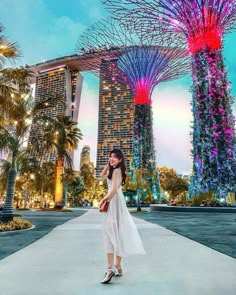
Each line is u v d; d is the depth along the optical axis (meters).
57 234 8.61
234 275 3.64
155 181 50.06
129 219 3.72
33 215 22.66
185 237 7.91
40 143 12.05
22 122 11.84
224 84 27.41
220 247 6.07
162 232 9.22
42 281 3.36
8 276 3.60
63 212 29.91
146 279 3.45
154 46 36.12
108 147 165.50
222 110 26.83
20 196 61.62
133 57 37.72
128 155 159.75
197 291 2.97
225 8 25.19
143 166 49.22
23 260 4.62
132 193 59.69
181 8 25.28
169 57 35.97
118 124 168.00
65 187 44.44
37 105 12.23
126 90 172.25
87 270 3.92
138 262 4.47
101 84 178.88
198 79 27.81
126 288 3.07
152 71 38.59
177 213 25.30
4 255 5.12
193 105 28.41
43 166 42.88
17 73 11.27
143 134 49.75
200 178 26.59
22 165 12.69
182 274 3.69
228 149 26.28
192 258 4.82
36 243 6.67
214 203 25.59
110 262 3.43
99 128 170.50
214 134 26.52
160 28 26.56
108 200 3.65
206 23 26.58
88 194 90.06
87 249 5.78
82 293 2.90
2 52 10.87
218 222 14.42
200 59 27.69
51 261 4.54
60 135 13.05
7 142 11.38
